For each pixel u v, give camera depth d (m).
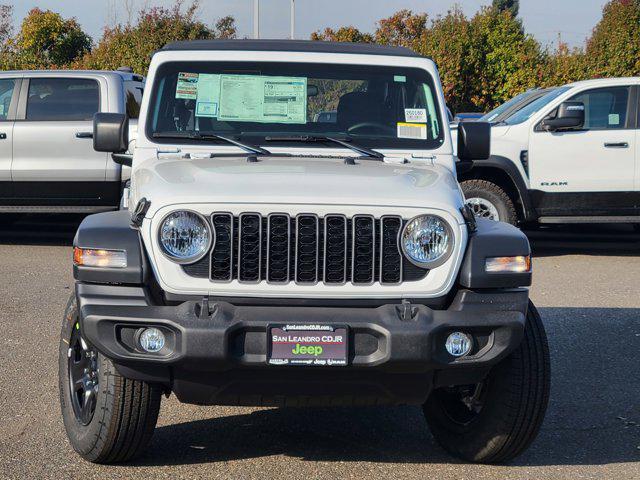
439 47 22.55
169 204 4.18
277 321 4.04
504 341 4.18
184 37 23.08
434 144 5.33
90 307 4.12
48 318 7.89
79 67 23.95
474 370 4.26
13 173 11.31
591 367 6.60
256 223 4.19
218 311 4.06
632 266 11.01
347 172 4.67
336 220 4.21
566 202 11.33
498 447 4.58
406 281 4.23
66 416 4.76
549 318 8.16
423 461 4.76
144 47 22.86
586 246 12.63
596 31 23.95
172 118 5.30
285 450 4.89
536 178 11.28
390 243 4.23
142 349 4.09
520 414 4.48
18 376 6.18
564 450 4.95
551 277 10.22
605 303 8.82
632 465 4.72
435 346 4.08
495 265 4.24
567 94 11.34
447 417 4.84
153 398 4.37
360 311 4.12
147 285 4.18
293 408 5.64
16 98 11.43
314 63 5.41
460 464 4.73
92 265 4.17
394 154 5.26
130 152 6.52
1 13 29.14
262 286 4.18
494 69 22.81
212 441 5.01
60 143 11.32
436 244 4.23
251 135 5.28
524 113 11.63
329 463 4.71
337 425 5.34
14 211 11.48
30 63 29.11
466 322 4.12
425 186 4.47
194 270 4.19
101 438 4.43
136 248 4.17
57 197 11.39
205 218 4.17
